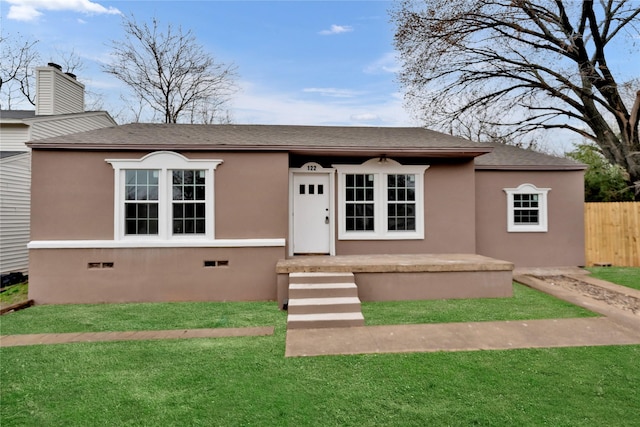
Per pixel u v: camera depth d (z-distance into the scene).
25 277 10.73
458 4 13.46
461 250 9.19
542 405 3.27
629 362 4.13
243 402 3.36
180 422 3.07
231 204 7.81
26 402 3.41
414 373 3.90
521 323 5.51
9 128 12.12
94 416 3.17
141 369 4.09
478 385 3.63
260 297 7.70
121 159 7.56
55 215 7.43
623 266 10.66
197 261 7.62
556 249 10.58
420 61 14.92
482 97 15.75
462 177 9.23
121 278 7.48
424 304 6.73
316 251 9.05
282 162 7.93
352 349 4.61
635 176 13.83
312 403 3.33
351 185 9.17
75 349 4.73
